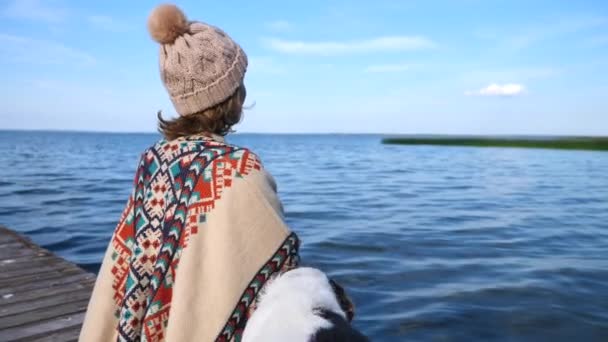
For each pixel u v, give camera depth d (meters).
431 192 17.17
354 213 12.21
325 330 0.74
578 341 4.54
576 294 5.79
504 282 6.27
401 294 5.83
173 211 0.97
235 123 1.12
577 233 9.70
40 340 3.19
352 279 6.43
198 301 0.92
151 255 1.00
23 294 4.04
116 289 1.04
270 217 0.95
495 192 17.23
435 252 7.95
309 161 39.06
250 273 0.92
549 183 20.75
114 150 55.56
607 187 19.03
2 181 19.02
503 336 4.64
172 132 1.07
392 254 7.80
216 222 0.93
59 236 9.06
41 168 26.56
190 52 0.99
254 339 0.79
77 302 3.87
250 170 0.97
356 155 51.16
